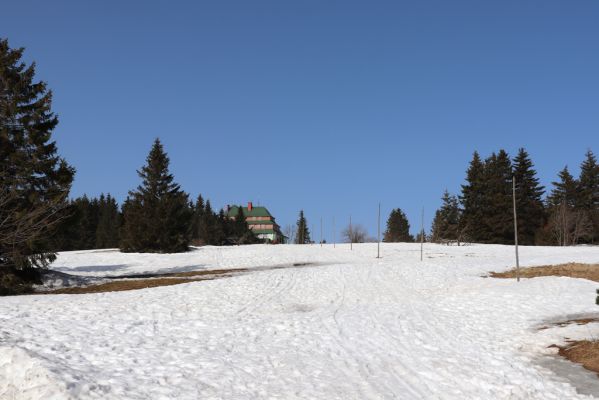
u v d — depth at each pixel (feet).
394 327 51.47
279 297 73.56
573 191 301.63
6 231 82.33
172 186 191.42
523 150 282.56
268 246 210.59
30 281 88.48
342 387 30.63
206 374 31.60
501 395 30.63
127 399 25.43
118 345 38.22
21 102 91.91
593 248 177.37
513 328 51.52
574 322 53.52
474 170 274.57
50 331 41.78
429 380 33.12
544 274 99.09
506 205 262.67
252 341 43.04
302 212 422.82
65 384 25.63
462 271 108.58
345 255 162.30
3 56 90.68
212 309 60.80
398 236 408.26
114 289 88.22
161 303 62.80
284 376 32.37
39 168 89.76
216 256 154.10
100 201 376.89
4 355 29.89
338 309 63.98
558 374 35.68
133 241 180.96
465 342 45.29
